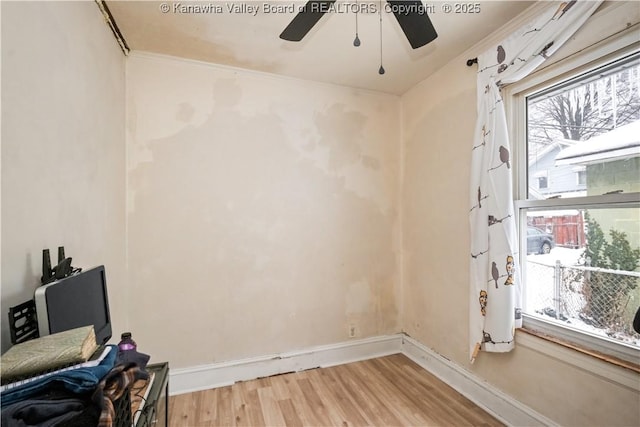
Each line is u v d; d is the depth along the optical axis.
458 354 2.19
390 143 2.86
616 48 1.36
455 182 2.23
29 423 0.58
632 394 1.28
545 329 1.67
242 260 2.34
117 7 1.65
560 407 1.53
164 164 2.16
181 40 1.98
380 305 2.78
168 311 2.16
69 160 1.25
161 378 1.25
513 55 1.72
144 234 2.11
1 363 0.68
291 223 2.49
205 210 2.25
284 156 2.48
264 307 2.39
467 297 2.12
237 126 2.35
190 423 1.80
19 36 0.93
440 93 2.38
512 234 1.74
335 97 2.65
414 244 2.69
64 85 1.21
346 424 1.80
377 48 2.09
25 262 0.95
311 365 2.50
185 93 2.21
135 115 2.10
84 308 1.02
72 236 1.28
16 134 0.91
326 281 2.59
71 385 0.67
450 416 1.87
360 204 2.73
